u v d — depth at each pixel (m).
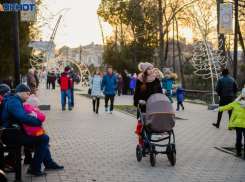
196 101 25.17
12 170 6.02
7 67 20.16
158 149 9.12
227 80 12.75
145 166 7.36
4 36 19.31
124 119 14.98
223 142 10.23
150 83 8.01
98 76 17.05
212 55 21.73
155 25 46.94
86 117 15.43
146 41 54.31
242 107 8.37
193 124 13.84
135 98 8.09
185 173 6.86
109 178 6.41
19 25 19.61
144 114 7.91
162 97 7.55
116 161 7.76
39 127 6.52
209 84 35.59
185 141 10.26
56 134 11.07
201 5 35.50
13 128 5.89
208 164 7.63
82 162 7.61
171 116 7.38
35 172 6.51
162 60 37.34
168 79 14.43
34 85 14.77
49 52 19.27
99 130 11.97
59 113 16.75
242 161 7.97
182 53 45.88
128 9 53.75
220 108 8.52
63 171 6.86
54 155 8.25
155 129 7.35
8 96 6.66
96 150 8.85
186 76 42.97
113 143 9.77
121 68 55.09
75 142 9.83
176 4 38.06
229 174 6.84
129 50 54.00
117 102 24.02
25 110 6.37
